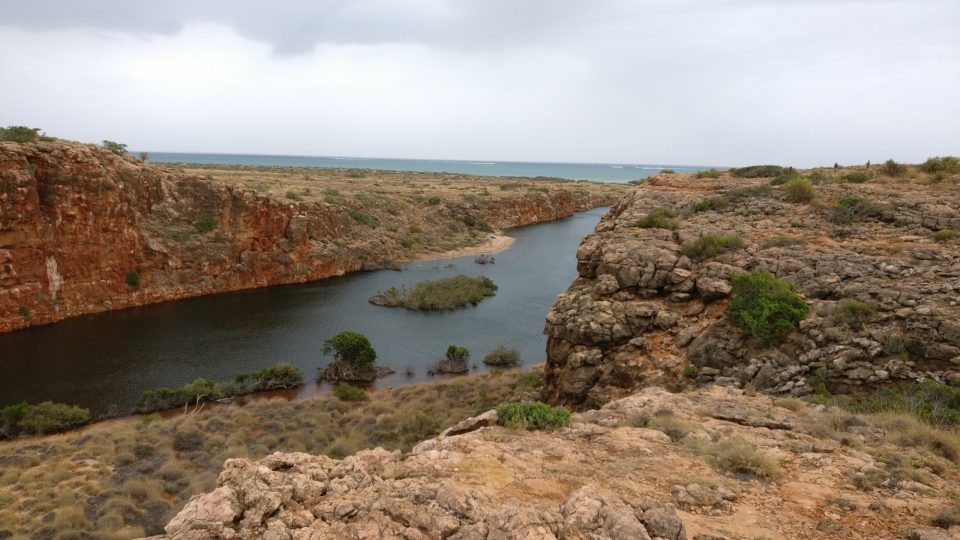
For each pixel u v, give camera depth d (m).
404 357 36.12
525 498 7.41
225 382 30.20
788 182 29.77
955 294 16.88
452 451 8.95
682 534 6.50
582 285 23.86
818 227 24.45
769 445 10.20
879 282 18.33
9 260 36.00
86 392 28.72
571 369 20.55
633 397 13.68
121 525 14.11
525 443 9.80
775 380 16.30
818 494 8.19
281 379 30.94
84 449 19.41
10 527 13.63
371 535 5.99
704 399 13.56
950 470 9.12
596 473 8.53
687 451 9.77
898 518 7.37
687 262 21.47
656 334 19.83
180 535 5.59
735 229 24.94
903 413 12.61
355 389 28.70
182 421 22.91
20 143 37.84
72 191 39.16
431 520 6.30
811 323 17.23
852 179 31.61
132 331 38.41
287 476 6.95
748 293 18.48
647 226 26.50
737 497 8.02
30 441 21.64
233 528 5.88
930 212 23.81
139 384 30.03
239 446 20.23
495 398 25.11
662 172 40.25
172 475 17.42
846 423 11.57
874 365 15.49
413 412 23.64
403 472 7.80
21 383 29.23
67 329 37.75
